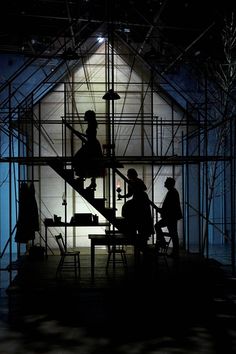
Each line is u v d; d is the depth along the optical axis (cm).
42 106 1317
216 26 1338
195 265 1007
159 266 1001
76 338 607
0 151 1229
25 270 981
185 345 579
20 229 998
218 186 1364
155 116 1277
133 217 892
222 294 834
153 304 771
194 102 1321
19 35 1306
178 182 1349
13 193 1283
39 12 1312
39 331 634
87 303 770
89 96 1330
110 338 606
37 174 1308
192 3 1320
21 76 1305
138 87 1343
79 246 1313
